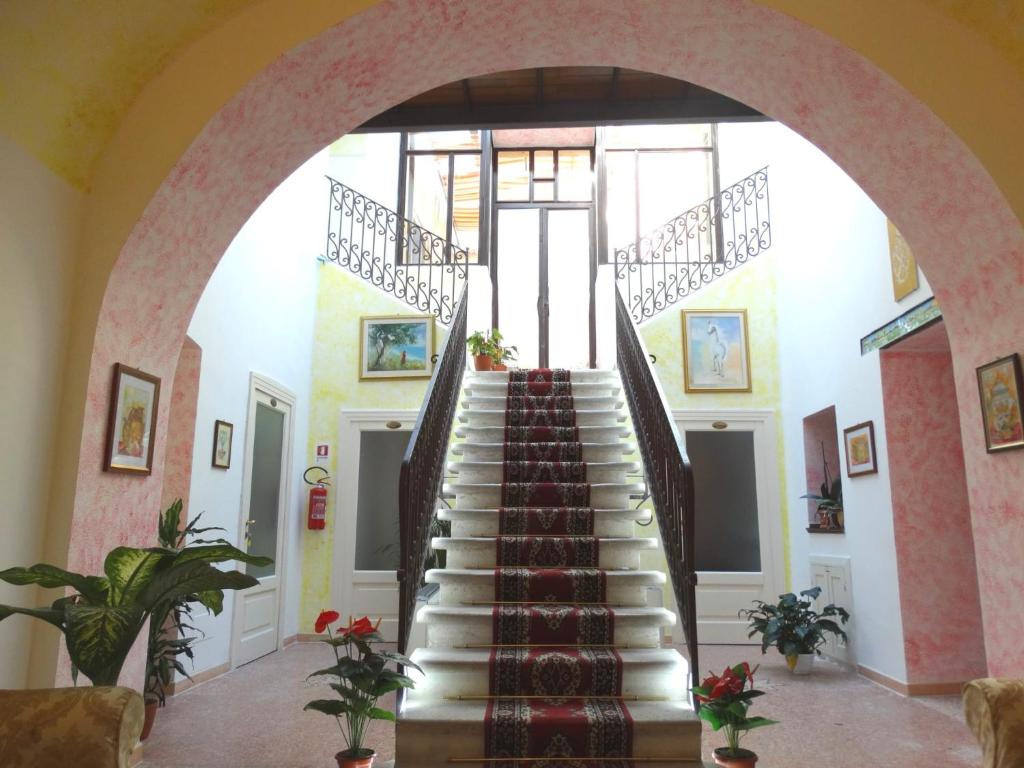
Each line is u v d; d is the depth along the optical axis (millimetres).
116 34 2904
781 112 3596
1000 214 3041
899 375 5555
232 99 3072
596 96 4965
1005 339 3242
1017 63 3020
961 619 5266
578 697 3463
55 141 2938
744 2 3035
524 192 9578
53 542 2895
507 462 5398
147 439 3416
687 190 9117
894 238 5234
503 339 9258
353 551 7477
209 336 5543
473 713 3225
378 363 7832
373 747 3938
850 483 6137
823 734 4230
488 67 3592
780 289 7742
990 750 2117
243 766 3656
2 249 2695
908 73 3010
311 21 3061
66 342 3016
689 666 3547
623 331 6660
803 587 7109
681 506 3881
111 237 3076
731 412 7633
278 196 6957
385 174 9383
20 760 1900
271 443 6875
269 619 6711
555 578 4078
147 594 2498
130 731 2016
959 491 5426
